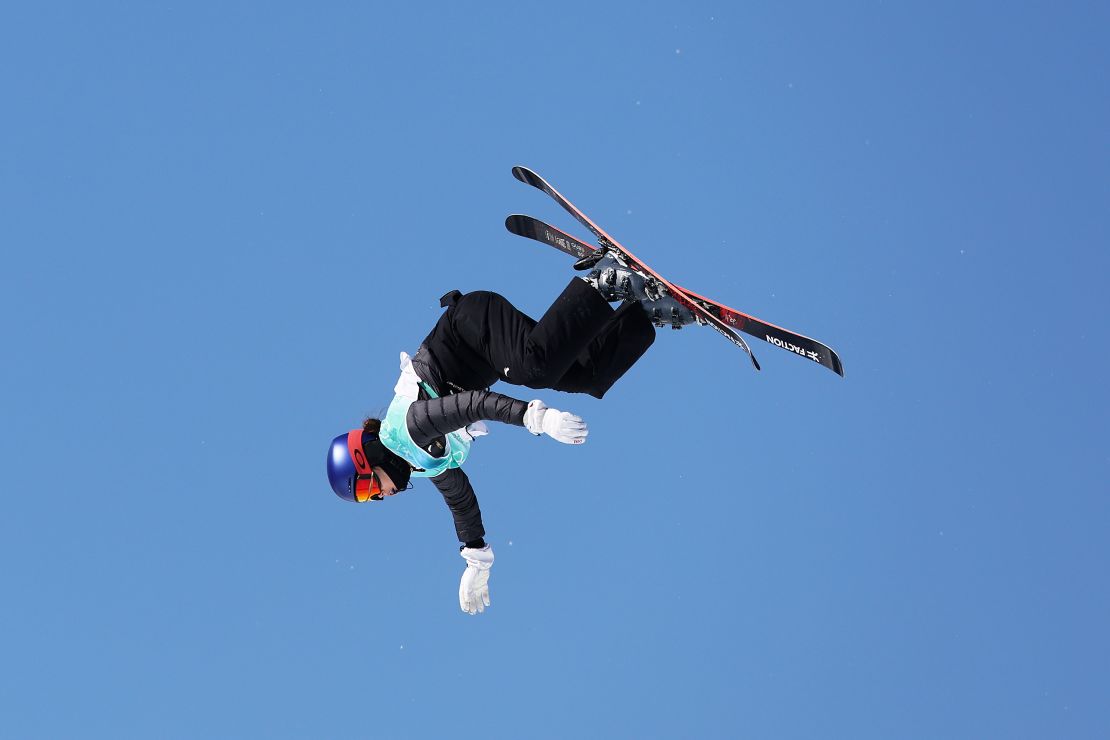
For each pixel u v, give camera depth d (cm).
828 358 1474
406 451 1672
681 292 1619
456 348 1716
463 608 1908
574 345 1636
